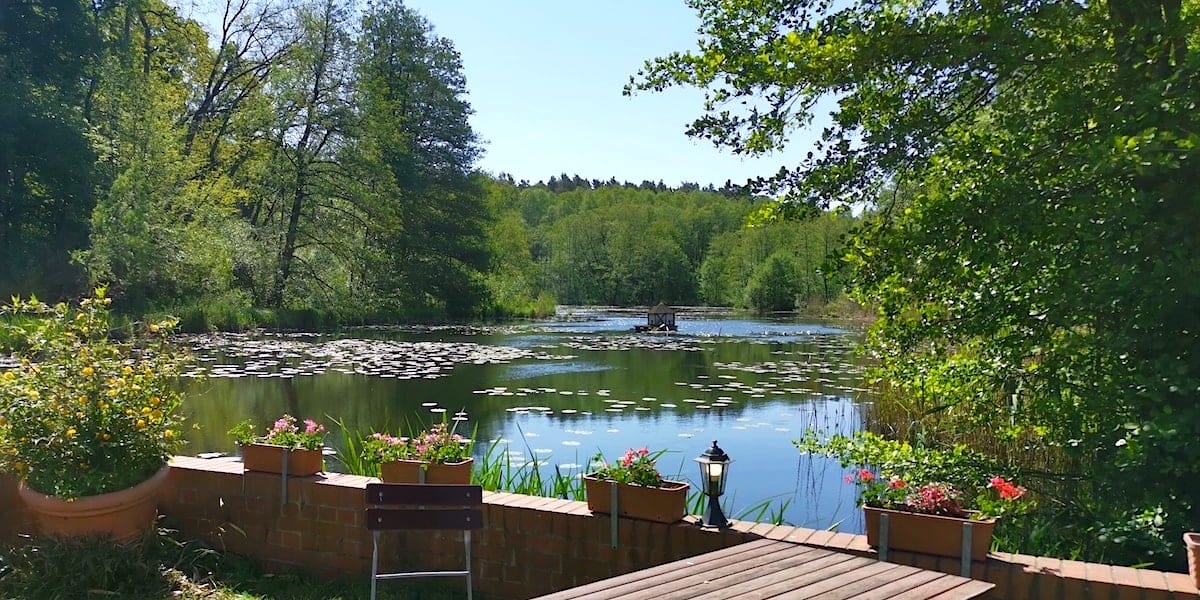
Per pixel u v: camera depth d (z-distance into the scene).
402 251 33.84
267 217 32.78
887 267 5.31
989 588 2.71
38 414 4.00
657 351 22.97
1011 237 4.92
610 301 67.69
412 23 35.28
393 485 3.59
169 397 4.45
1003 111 5.47
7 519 4.29
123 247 22.69
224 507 4.67
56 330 4.30
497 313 40.72
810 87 5.38
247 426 4.82
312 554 4.45
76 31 23.44
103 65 24.47
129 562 4.00
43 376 4.12
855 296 5.62
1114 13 5.05
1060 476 5.25
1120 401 4.71
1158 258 4.42
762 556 3.07
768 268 56.19
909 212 5.21
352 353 20.31
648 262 66.75
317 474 4.63
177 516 4.79
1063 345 5.08
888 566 2.93
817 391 14.77
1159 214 4.64
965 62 5.08
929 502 3.54
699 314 52.00
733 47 5.56
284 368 17.00
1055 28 4.94
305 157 29.95
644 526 3.85
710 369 18.31
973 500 4.03
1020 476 5.42
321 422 11.34
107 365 4.27
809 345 25.58
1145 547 4.53
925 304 5.48
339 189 30.50
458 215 35.41
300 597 4.12
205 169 30.61
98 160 23.59
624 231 67.88
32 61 22.84
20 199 22.42
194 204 26.92
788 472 8.75
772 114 5.59
